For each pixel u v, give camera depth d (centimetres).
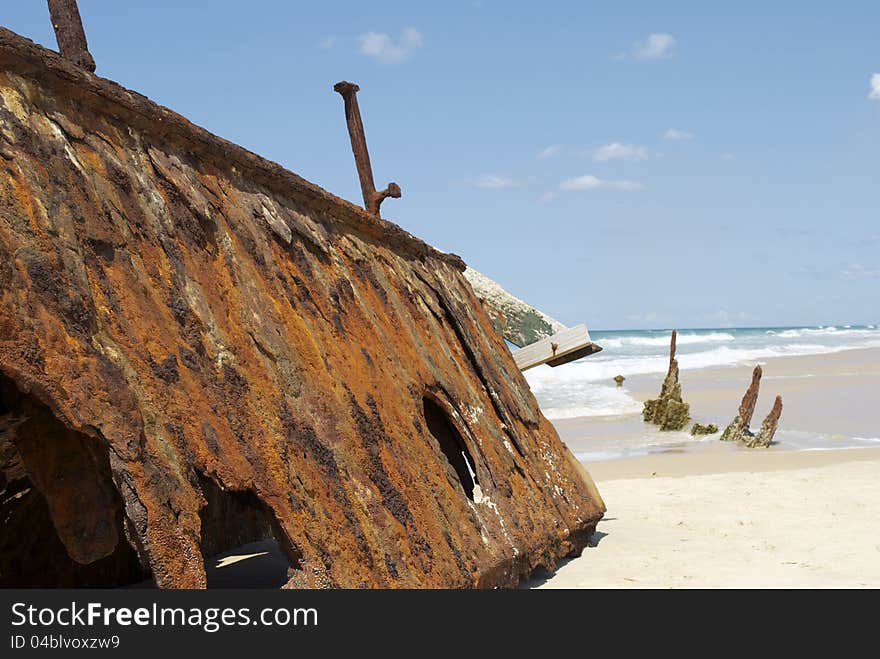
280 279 586
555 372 4266
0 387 431
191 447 432
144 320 446
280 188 650
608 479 1460
